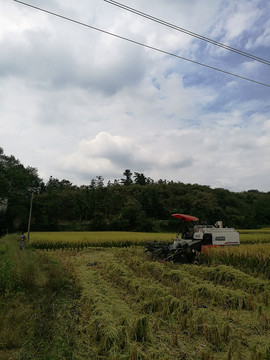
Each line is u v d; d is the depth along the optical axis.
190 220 13.56
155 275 9.48
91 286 7.64
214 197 79.25
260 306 5.93
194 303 6.46
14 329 4.57
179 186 93.25
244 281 8.10
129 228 59.16
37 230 52.88
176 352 4.18
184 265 10.64
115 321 4.81
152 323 5.21
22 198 54.09
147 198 72.12
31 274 8.33
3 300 6.25
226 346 4.43
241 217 67.06
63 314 5.54
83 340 4.48
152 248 13.84
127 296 7.00
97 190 71.19
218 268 9.30
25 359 3.68
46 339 4.27
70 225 56.16
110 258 14.52
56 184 101.62
